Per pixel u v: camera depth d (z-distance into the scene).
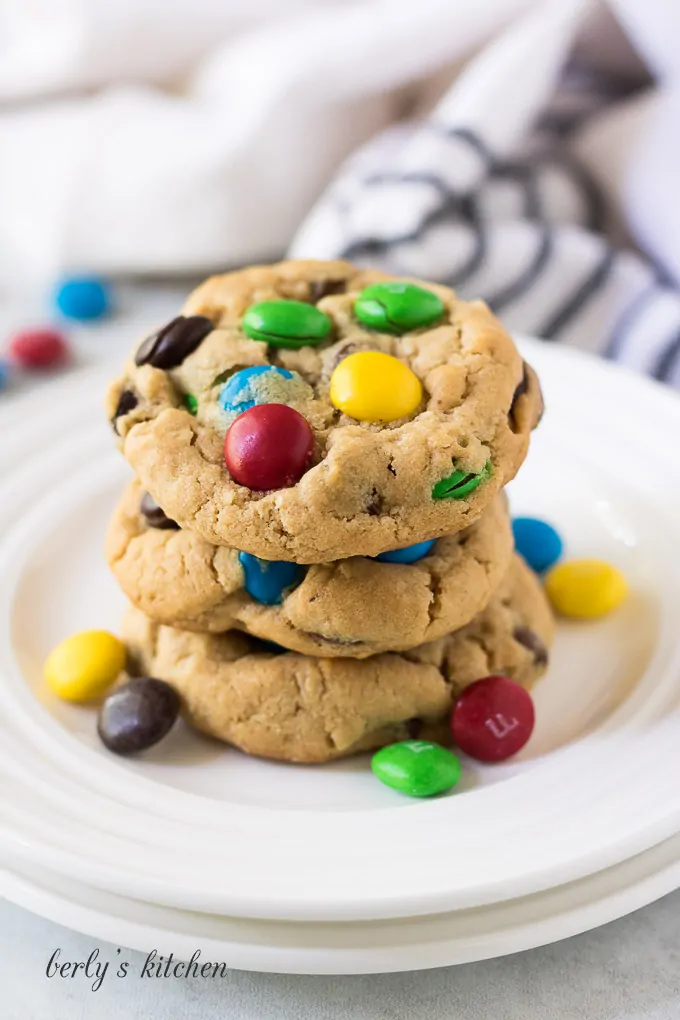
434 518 0.26
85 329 0.44
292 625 0.27
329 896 0.24
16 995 0.25
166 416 0.27
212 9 0.48
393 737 0.28
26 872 0.25
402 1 0.44
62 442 0.35
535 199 0.41
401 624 0.27
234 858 0.25
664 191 0.40
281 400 0.27
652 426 0.35
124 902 0.25
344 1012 0.25
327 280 0.30
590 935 0.26
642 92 0.44
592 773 0.27
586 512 0.34
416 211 0.39
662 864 0.25
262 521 0.26
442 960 0.24
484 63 0.41
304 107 0.44
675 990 0.25
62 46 0.47
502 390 0.27
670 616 0.30
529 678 0.29
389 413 0.27
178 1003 0.25
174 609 0.28
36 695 0.29
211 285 0.30
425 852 0.25
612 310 0.39
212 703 0.28
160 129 0.45
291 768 0.28
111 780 0.27
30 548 0.33
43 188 0.45
